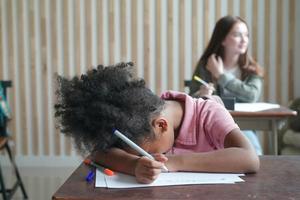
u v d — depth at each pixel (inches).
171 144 45.2
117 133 39.9
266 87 149.8
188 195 35.5
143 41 151.6
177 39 151.3
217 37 106.7
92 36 152.1
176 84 152.4
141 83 42.4
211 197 35.0
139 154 42.5
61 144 155.6
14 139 155.4
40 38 152.6
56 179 139.4
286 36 148.6
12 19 151.6
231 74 105.7
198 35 150.5
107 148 43.6
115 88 41.1
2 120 117.0
